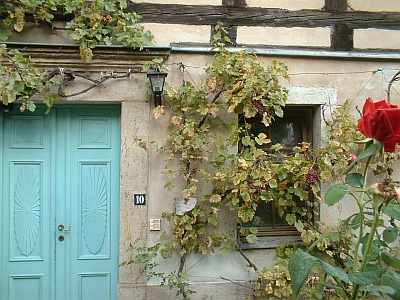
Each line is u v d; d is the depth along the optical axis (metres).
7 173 3.75
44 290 3.76
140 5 3.77
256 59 3.75
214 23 3.85
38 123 3.79
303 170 3.59
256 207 3.77
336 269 1.42
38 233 3.78
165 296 3.67
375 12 4.10
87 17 3.52
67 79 3.60
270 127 4.11
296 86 3.94
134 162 3.70
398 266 1.71
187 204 3.60
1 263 3.72
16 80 3.36
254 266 3.75
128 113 3.70
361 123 1.60
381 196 1.48
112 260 3.83
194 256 3.77
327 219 3.91
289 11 3.96
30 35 3.60
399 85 4.11
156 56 3.68
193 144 3.57
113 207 3.84
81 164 3.83
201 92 3.59
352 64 4.04
